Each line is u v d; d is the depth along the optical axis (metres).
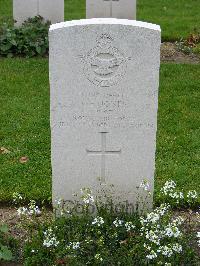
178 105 3.75
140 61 2.33
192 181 2.91
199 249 2.39
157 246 2.27
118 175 2.53
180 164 3.07
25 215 2.52
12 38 4.62
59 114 2.42
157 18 5.76
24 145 3.24
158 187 2.85
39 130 3.42
